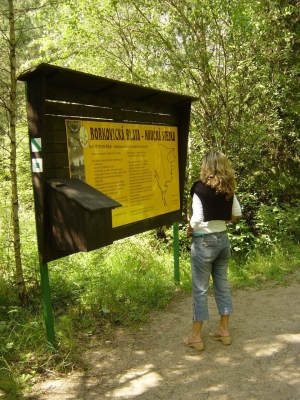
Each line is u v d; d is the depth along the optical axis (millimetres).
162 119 4871
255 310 4480
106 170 3961
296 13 7102
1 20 4555
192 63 6668
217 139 7004
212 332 3949
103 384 3102
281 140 7746
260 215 6902
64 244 3229
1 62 4602
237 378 3119
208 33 6465
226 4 5918
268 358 3391
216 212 3463
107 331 3986
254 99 7105
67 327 3664
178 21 6453
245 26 6066
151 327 4113
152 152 4680
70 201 3117
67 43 7238
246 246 7117
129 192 4316
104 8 6809
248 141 6902
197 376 3176
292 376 3102
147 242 7031
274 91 7023
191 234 3674
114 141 4070
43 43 7352
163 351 3605
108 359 3469
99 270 5316
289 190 7812
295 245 6848
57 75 3234
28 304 4426
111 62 7691
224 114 6934
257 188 7590
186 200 7715
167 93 4496
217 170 3492
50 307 3465
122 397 2932
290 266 5988
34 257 5035
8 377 3084
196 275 3580
